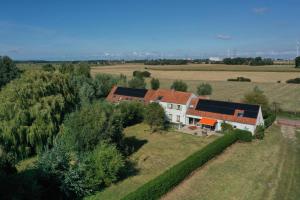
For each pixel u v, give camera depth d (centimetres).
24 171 2738
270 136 5062
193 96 6081
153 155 4066
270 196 2894
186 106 5822
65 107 4478
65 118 4097
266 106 5966
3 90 4378
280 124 5991
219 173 3406
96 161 2972
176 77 14175
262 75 14025
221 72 15562
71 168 2742
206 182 3170
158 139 4834
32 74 4600
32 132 3941
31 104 4138
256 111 5188
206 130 5391
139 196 2544
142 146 4466
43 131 4059
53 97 4300
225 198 2844
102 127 3541
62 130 3938
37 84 4322
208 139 4856
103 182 3064
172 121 6034
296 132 5372
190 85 11481
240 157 3962
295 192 2989
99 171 2934
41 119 4044
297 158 3988
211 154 3806
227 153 4119
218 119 5400
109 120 3662
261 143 4638
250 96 6109
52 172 2644
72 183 2681
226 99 8575
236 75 14288
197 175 3347
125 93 7075
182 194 2908
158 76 14600
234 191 2983
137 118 5916
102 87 8212
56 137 3859
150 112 5288
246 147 4412
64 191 2655
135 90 7044
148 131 5297
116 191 2950
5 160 2686
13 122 3856
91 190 2853
